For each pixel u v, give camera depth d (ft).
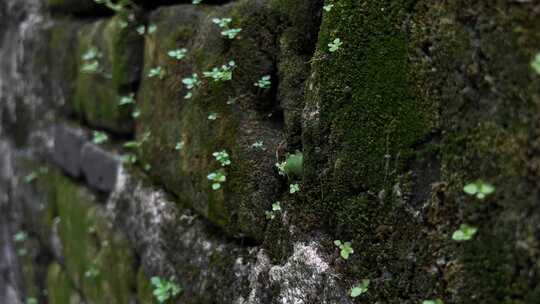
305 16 3.66
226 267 3.90
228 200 3.86
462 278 2.95
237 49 3.92
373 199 3.23
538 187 2.75
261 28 3.84
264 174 3.69
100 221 5.17
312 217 3.47
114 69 4.98
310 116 3.44
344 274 3.33
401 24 3.12
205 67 4.05
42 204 6.43
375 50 3.21
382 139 3.19
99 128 5.47
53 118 6.17
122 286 4.87
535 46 2.75
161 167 4.47
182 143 4.20
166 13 4.53
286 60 3.71
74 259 5.70
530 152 2.77
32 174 6.57
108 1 4.86
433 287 3.04
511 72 2.81
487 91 2.88
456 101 2.97
